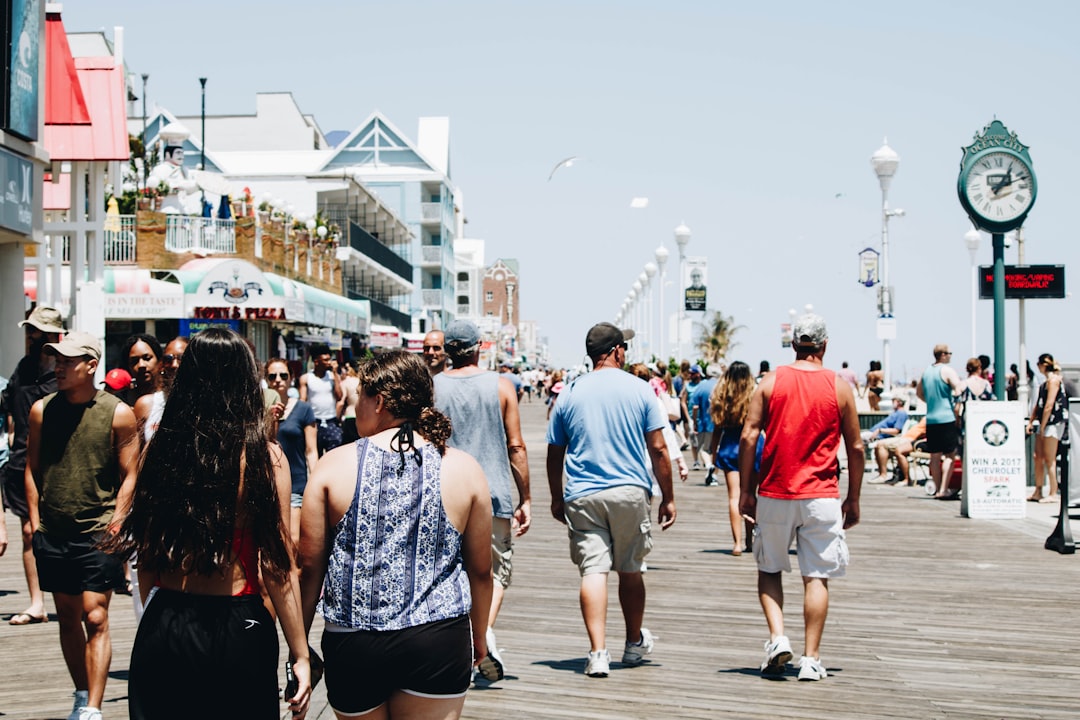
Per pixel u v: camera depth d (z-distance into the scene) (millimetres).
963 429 17656
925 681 7707
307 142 88500
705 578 11922
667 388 28781
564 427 7957
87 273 26969
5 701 7379
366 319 40625
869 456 27422
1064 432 13938
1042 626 9484
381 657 4137
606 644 8828
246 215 33406
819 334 7793
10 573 12500
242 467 4367
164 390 7551
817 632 7730
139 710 4352
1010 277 19641
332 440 17375
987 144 19312
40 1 20391
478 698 7277
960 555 13570
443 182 85812
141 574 4449
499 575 7648
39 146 20562
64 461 6629
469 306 112188
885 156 27391
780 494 7695
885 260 28000
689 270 42250
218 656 4312
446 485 4293
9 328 20969
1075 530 15766
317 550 4305
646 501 7867
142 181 45531
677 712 6969
